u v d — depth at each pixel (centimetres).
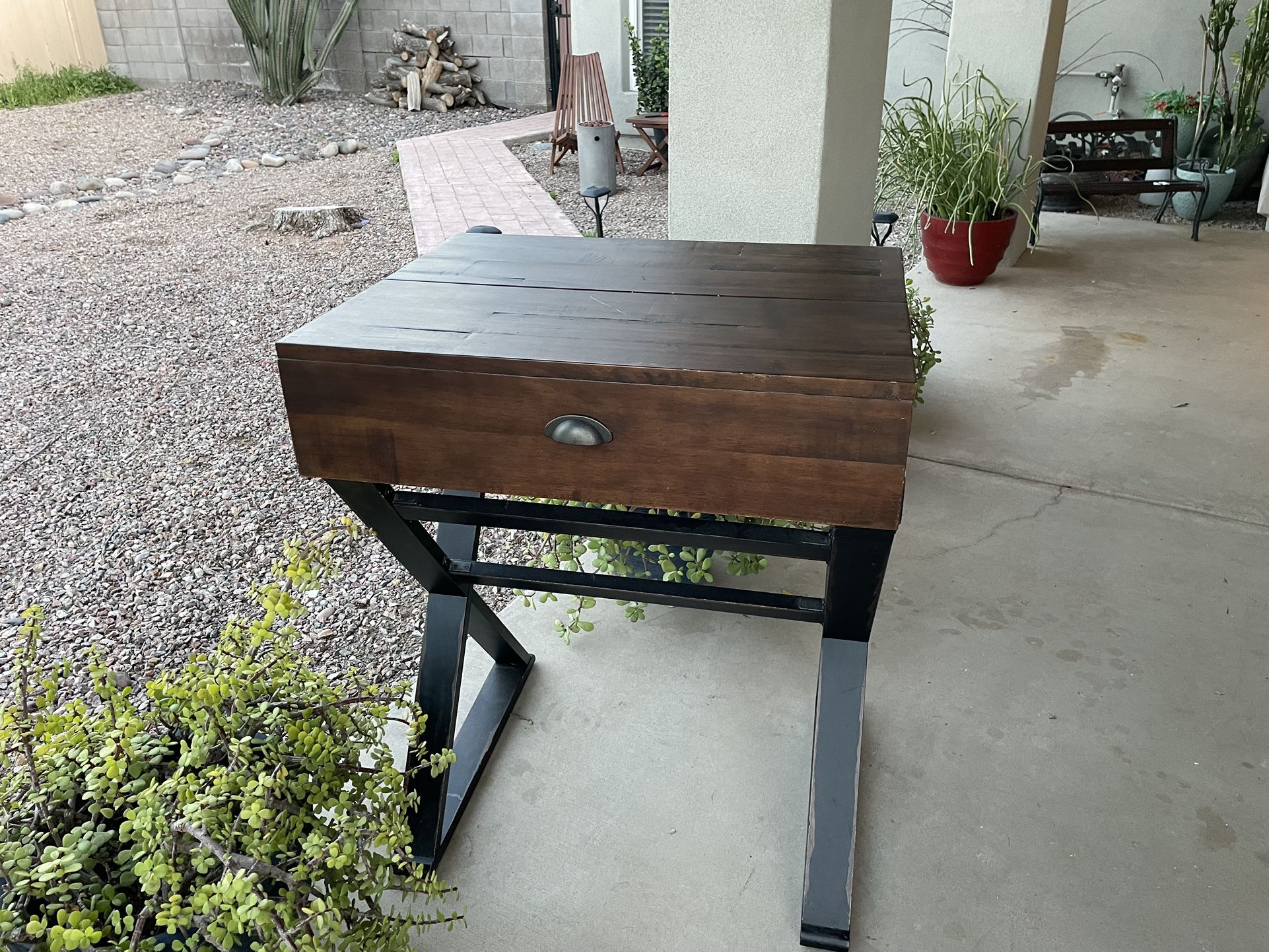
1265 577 212
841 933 129
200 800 91
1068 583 210
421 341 113
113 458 284
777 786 156
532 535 239
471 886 140
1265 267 440
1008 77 414
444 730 146
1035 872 140
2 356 363
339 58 995
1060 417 295
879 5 217
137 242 525
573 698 177
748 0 193
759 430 104
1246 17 516
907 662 185
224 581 224
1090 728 168
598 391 106
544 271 142
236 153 771
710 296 129
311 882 98
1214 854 143
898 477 103
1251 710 172
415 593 220
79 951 82
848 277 137
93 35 1068
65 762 101
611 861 144
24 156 742
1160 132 477
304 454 119
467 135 824
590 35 789
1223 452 270
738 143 207
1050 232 514
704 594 140
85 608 214
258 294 435
